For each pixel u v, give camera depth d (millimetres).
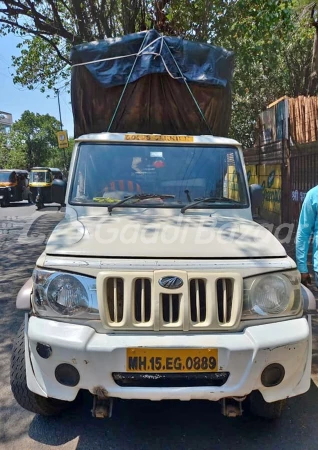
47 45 15531
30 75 16172
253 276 2689
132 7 10422
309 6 10039
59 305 2652
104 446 2936
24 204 26766
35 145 60125
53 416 3258
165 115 5039
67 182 4000
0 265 8445
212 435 3051
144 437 3031
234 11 9688
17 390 3014
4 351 4441
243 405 3395
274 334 2607
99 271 2623
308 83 16422
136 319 2623
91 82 5016
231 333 2619
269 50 11375
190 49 4914
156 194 3891
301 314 2805
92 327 2607
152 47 4809
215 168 4047
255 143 15539
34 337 2617
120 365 2529
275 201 12336
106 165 4004
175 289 2582
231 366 2545
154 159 4043
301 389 2750
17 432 3092
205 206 3846
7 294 6465
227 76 5188
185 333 2590
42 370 2658
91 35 11594
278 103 12055
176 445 2943
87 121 5215
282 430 3113
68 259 2699
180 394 2553
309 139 10562
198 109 5000
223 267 2654
